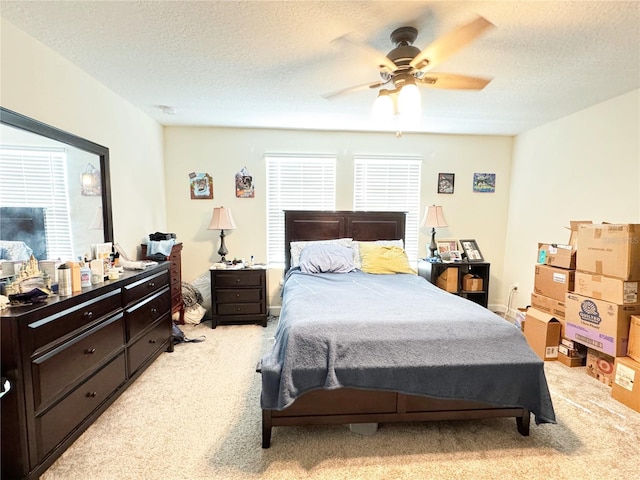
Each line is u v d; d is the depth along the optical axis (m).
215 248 3.93
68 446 1.64
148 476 1.51
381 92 1.86
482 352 1.71
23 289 1.59
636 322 2.12
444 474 1.52
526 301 3.84
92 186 2.39
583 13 1.61
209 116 3.37
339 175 3.97
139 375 2.35
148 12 1.64
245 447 1.70
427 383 1.67
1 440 1.37
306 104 2.99
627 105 2.67
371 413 1.72
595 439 1.76
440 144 4.05
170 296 2.91
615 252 2.27
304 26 1.76
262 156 3.87
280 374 1.64
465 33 1.44
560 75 2.34
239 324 3.66
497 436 1.78
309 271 3.24
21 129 1.77
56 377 1.55
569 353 2.62
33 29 1.78
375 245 3.59
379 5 1.58
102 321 1.90
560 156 3.35
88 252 2.32
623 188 2.72
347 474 1.52
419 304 2.10
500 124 3.58
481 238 4.19
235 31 1.81
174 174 3.80
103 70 2.30
